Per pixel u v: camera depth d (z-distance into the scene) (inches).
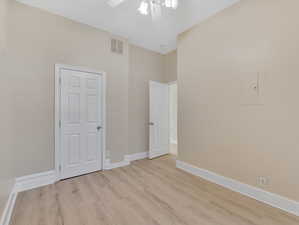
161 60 172.2
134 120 150.6
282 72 71.2
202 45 108.5
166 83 173.2
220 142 97.4
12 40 86.9
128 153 146.3
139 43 146.0
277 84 72.8
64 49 104.3
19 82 89.0
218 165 98.6
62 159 103.5
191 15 101.8
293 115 68.2
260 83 78.6
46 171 96.9
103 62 121.2
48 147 98.0
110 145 125.0
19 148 88.4
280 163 72.2
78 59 109.8
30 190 89.4
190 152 117.8
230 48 91.7
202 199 81.2
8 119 78.6
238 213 69.9
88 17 105.3
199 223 63.7
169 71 169.6
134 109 150.4
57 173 100.8
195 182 101.2
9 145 78.4
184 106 123.3
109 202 78.2
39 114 95.2
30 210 71.5
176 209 72.9
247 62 83.8
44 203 77.0
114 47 127.5
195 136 114.0
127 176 110.3
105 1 89.7
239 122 87.6
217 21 98.7
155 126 160.2
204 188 93.1
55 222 63.9
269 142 75.7
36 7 94.4
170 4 86.9
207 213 70.0
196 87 113.3
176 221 64.9
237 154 88.6
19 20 89.3
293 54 68.0
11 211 70.1
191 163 116.9
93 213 69.7
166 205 75.9
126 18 106.3
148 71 160.9
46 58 97.9
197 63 112.4
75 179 104.5
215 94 100.3
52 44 100.0
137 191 89.2
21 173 88.9
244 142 85.4
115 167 127.3
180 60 126.9
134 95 150.4
